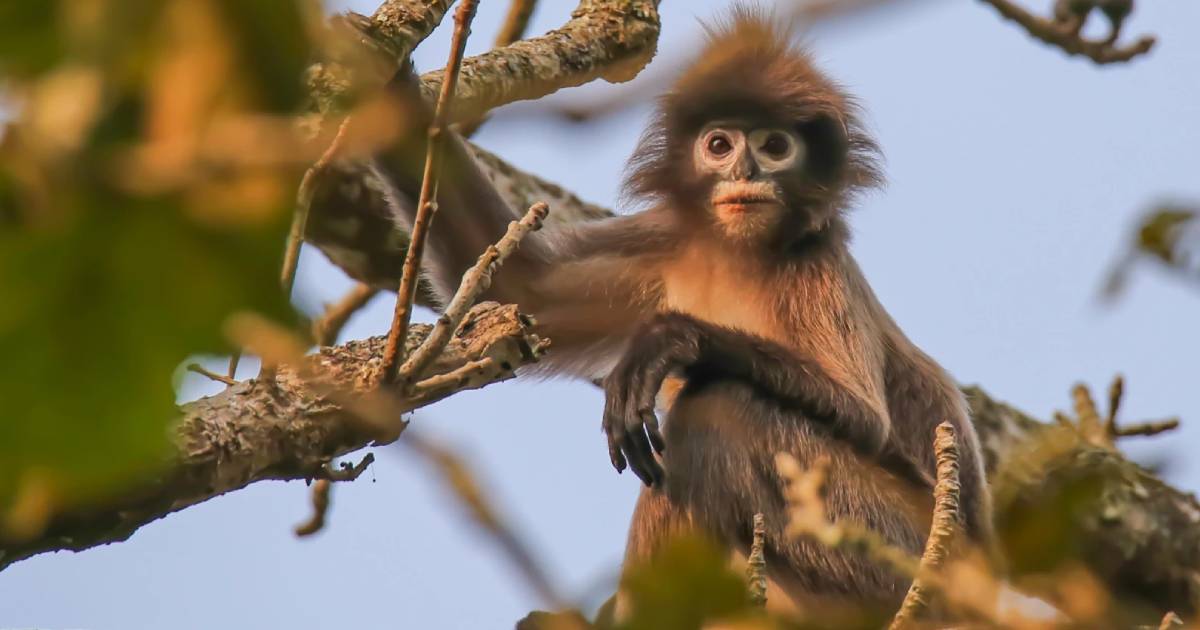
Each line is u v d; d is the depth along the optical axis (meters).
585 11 10.70
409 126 2.53
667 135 12.27
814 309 11.88
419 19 8.32
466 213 10.91
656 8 10.84
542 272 11.76
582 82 10.34
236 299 1.92
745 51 12.11
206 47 1.91
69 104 1.86
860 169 12.42
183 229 1.90
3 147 1.86
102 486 1.88
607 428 10.38
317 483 11.05
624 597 3.15
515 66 9.84
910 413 12.44
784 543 10.70
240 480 7.18
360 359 7.55
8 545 6.45
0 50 1.85
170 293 1.89
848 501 10.98
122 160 1.88
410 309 6.39
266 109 1.95
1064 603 3.74
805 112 11.90
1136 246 3.55
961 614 4.20
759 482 10.79
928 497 11.50
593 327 11.88
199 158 1.91
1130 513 12.62
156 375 1.87
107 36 1.87
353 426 7.34
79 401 1.84
